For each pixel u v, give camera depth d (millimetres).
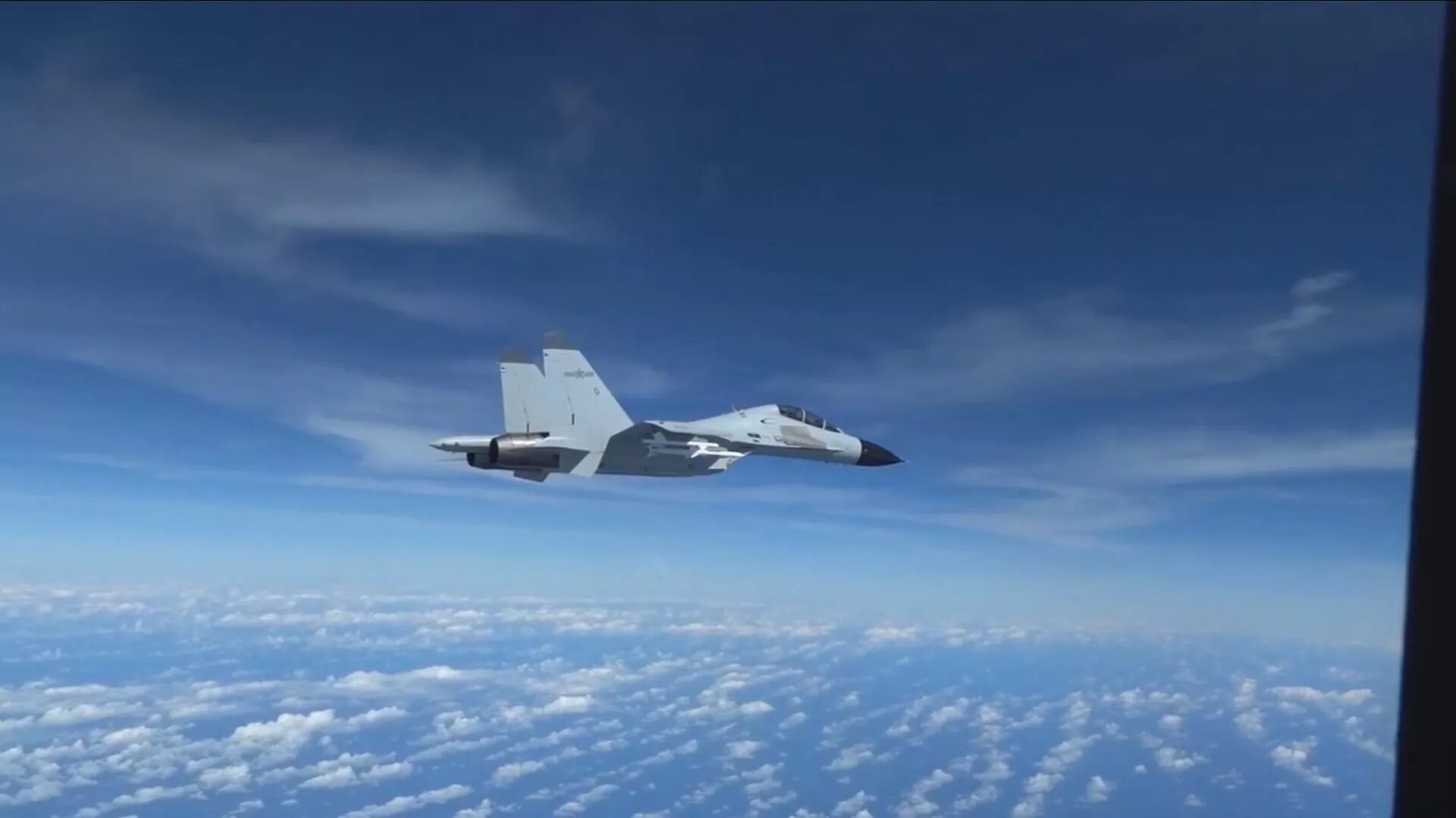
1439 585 5582
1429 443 5738
